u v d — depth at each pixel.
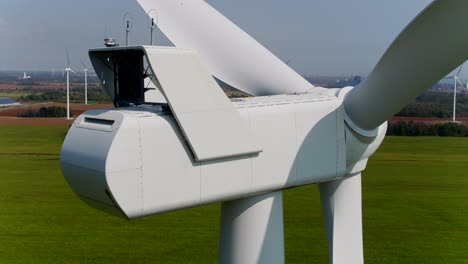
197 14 10.95
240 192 9.01
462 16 8.19
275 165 9.46
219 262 10.15
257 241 9.75
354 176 11.32
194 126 8.15
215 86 8.41
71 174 8.15
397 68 9.20
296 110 9.75
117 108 8.45
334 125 10.33
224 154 8.56
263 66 11.42
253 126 9.12
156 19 10.38
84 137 7.97
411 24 8.52
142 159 7.76
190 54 8.11
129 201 7.68
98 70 9.09
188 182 8.28
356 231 11.45
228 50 11.12
